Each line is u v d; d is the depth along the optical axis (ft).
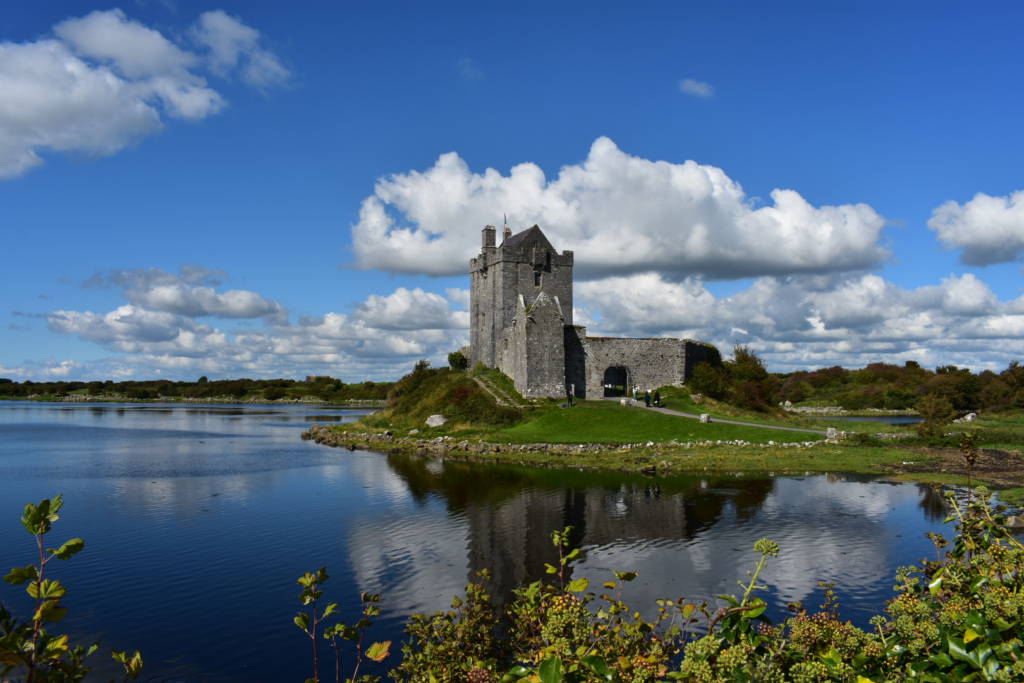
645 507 113.09
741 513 107.24
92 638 61.41
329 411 508.94
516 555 86.43
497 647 40.06
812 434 194.70
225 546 91.56
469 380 266.16
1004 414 312.91
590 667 21.56
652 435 193.77
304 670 55.06
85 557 86.38
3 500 126.00
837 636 22.74
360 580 77.15
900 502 114.42
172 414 458.91
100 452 208.44
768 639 22.68
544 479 144.97
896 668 21.75
